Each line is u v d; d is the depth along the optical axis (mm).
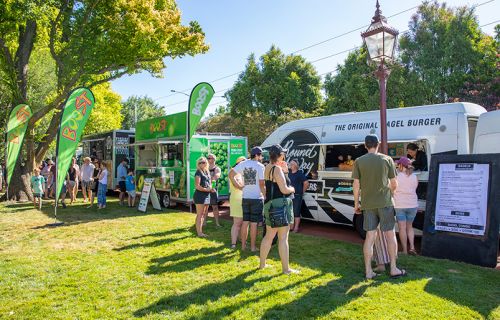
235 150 13273
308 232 9141
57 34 16484
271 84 33938
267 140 10914
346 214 8570
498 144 6742
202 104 11367
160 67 16859
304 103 33906
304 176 8898
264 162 10562
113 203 14531
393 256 5277
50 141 16781
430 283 4996
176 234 8281
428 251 6512
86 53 15086
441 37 24922
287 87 33469
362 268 5715
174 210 12594
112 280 5188
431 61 24719
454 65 24125
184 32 16031
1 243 7535
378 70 6262
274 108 34219
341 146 9328
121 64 15938
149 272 5527
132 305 4316
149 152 14547
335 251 6770
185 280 5141
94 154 19312
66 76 15336
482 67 23859
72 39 15250
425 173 7309
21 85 16078
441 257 6352
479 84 22750
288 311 4109
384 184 5191
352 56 27688
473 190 6199
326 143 9078
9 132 14062
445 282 5055
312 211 9328
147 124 14359
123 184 13977
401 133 7914
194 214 11352
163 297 4531
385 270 5594
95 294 4668
